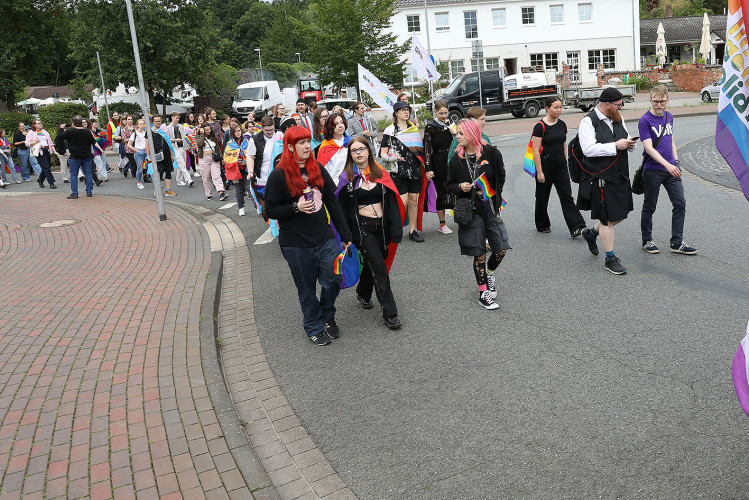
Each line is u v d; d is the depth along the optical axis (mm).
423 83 37750
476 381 4645
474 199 5871
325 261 5387
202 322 6074
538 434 3887
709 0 77875
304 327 5625
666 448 3648
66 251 9438
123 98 39938
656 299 5945
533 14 43500
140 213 12398
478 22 43125
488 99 29531
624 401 4195
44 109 27719
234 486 3512
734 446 3627
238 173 11734
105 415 4316
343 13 29891
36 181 19859
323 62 30641
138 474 3617
